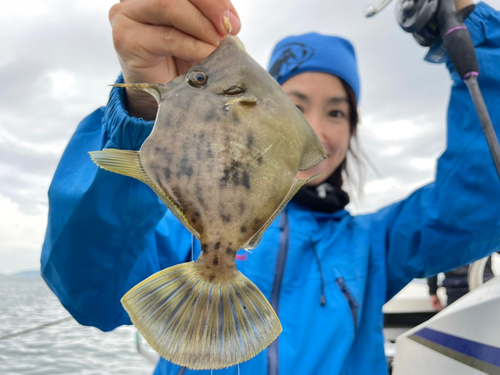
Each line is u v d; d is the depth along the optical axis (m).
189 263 0.26
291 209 0.63
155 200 0.45
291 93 0.65
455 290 0.94
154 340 0.24
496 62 0.55
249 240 0.26
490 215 0.55
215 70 0.27
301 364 0.47
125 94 0.43
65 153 0.47
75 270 0.46
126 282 0.49
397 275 0.61
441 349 0.49
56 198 0.44
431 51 0.54
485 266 0.79
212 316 0.25
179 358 0.24
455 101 0.60
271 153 0.25
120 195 0.44
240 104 0.26
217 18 0.33
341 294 0.52
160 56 0.36
